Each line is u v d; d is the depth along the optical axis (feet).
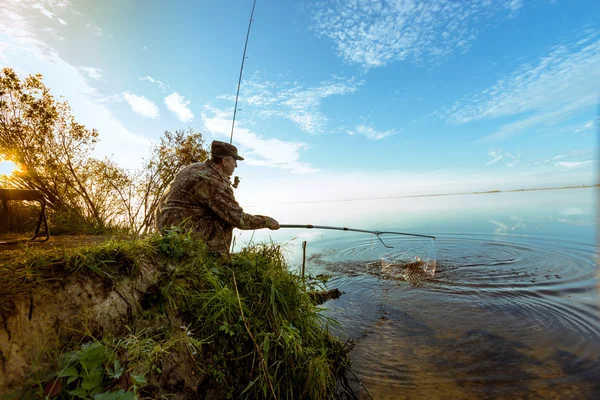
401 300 15.87
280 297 8.43
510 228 37.50
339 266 23.43
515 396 8.18
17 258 5.06
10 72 15.44
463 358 10.20
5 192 8.96
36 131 16.24
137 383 4.75
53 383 3.90
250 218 9.89
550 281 17.66
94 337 4.93
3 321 4.03
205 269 7.64
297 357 7.54
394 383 8.93
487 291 16.66
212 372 6.11
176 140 21.27
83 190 17.52
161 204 9.64
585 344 10.56
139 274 6.23
